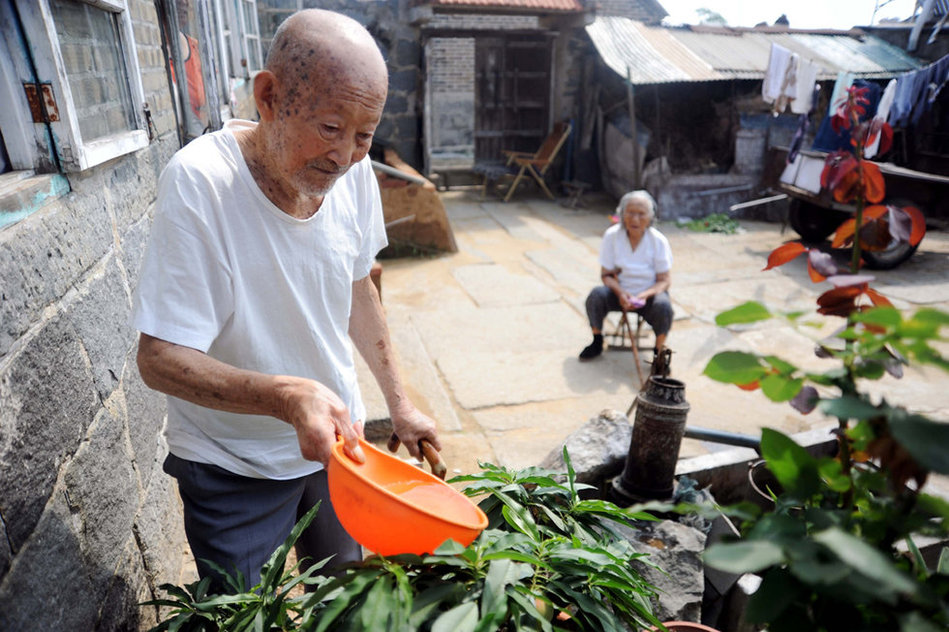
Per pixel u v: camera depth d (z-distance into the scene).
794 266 7.27
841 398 0.63
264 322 1.46
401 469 1.30
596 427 3.15
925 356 0.60
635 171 9.36
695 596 2.07
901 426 0.57
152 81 2.67
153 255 1.29
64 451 1.35
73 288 1.50
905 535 0.66
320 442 1.13
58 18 1.57
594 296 4.74
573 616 1.09
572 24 10.45
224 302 1.39
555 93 11.34
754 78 9.21
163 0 3.01
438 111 11.03
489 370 4.70
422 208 7.41
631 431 3.12
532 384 4.51
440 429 3.89
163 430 2.32
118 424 1.73
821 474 0.72
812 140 9.63
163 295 1.28
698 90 9.98
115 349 1.76
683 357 4.98
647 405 2.67
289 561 2.46
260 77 1.27
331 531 1.74
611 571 1.14
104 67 1.96
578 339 5.28
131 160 2.16
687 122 10.18
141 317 1.27
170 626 1.24
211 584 1.53
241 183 1.36
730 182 9.71
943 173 7.88
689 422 4.04
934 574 0.67
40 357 1.27
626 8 11.84
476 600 0.98
